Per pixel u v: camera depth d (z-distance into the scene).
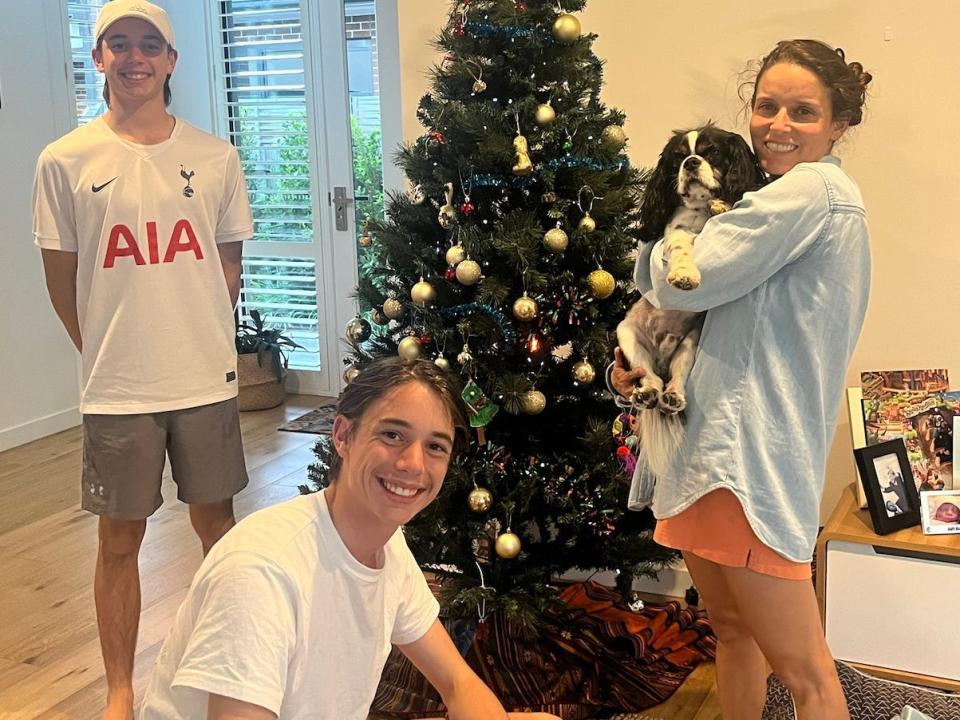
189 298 2.36
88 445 2.34
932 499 2.31
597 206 2.33
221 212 2.47
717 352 1.68
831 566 2.35
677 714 2.39
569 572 3.12
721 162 1.65
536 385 2.39
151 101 2.30
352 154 5.12
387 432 1.37
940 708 1.81
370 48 4.96
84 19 4.84
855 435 2.47
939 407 2.44
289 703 1.38
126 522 2.36
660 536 1.81
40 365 4.71
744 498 1.65
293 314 5.46
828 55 1.71
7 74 4.44
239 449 2.51
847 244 1.60
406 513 1.39
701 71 2.77
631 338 1.81
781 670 1.75
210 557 1.37
